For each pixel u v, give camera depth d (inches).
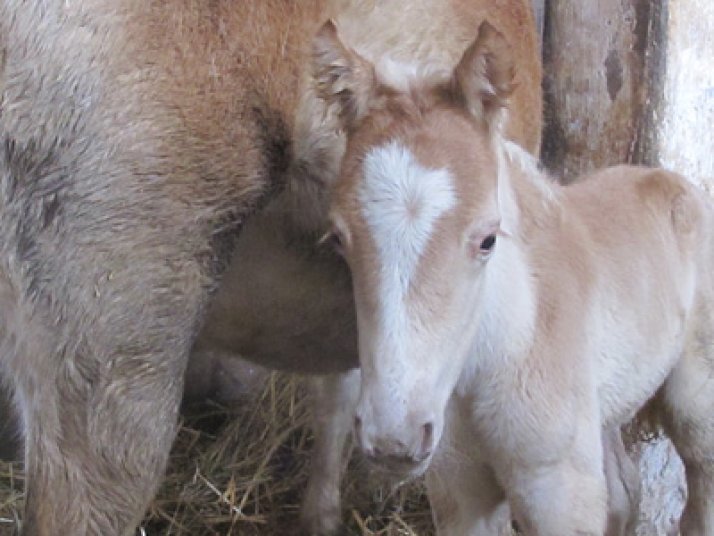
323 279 97.7
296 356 102.4
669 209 101.0
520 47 104.0
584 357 92.7
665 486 114.4
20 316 88.9
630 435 112.7
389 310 82.3
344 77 85.9
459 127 85.0
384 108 85.5
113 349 89.0
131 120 87.9
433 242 82.5
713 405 102.5
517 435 90.9
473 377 90.7
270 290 97.4
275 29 91.3
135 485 90.5
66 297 88.3
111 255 88.3
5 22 87.0
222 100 89.9
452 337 83.6
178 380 91.2
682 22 111.0
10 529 108.2
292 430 118.5
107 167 87.7
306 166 93.6
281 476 117.4
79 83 87.2
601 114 114.0
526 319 90.5
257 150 91.4
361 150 84.4
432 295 82.4
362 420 82.4
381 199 82.8
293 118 92.4
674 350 100.1
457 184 83.3
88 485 89.7
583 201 97.9
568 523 91.7
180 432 119.1
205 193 90.1
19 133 87.5
